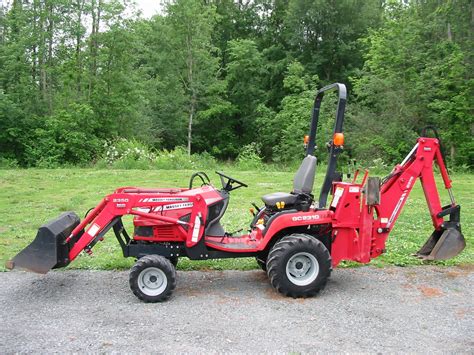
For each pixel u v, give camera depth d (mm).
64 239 5617
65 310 5148
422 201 11680
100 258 6977
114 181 15328
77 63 24328
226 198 5914
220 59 34719
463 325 4727
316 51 33969
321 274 5426
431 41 24188
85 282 6066
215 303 5320
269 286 5879
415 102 23000
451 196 6262
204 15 31703
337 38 33625
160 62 31516
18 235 8391
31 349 4227
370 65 24438
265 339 4402
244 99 34906
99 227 5586
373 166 21344
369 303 5309
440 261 6742
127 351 4180
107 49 24344
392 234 8250
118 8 23984
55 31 24016
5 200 12062
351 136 23641
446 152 23141
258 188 13961
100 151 22891
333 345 4281
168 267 5316
